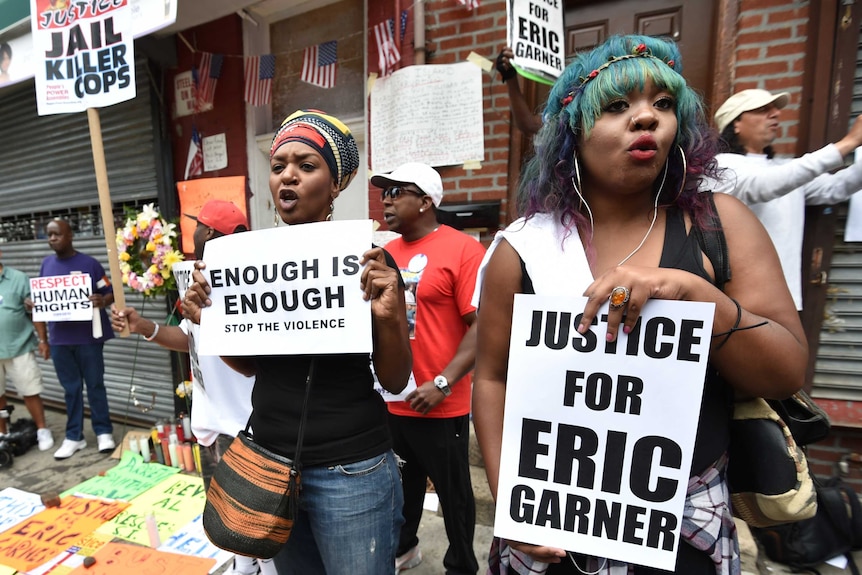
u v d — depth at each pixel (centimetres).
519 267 89
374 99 291
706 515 78
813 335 210
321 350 107
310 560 127
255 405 120
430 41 272
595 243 85
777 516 89
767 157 197
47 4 196
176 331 207
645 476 77
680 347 72
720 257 77
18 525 246
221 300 115
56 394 458
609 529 80
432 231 192
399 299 111
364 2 298
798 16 199
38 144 430
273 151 115
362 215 342
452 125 267
